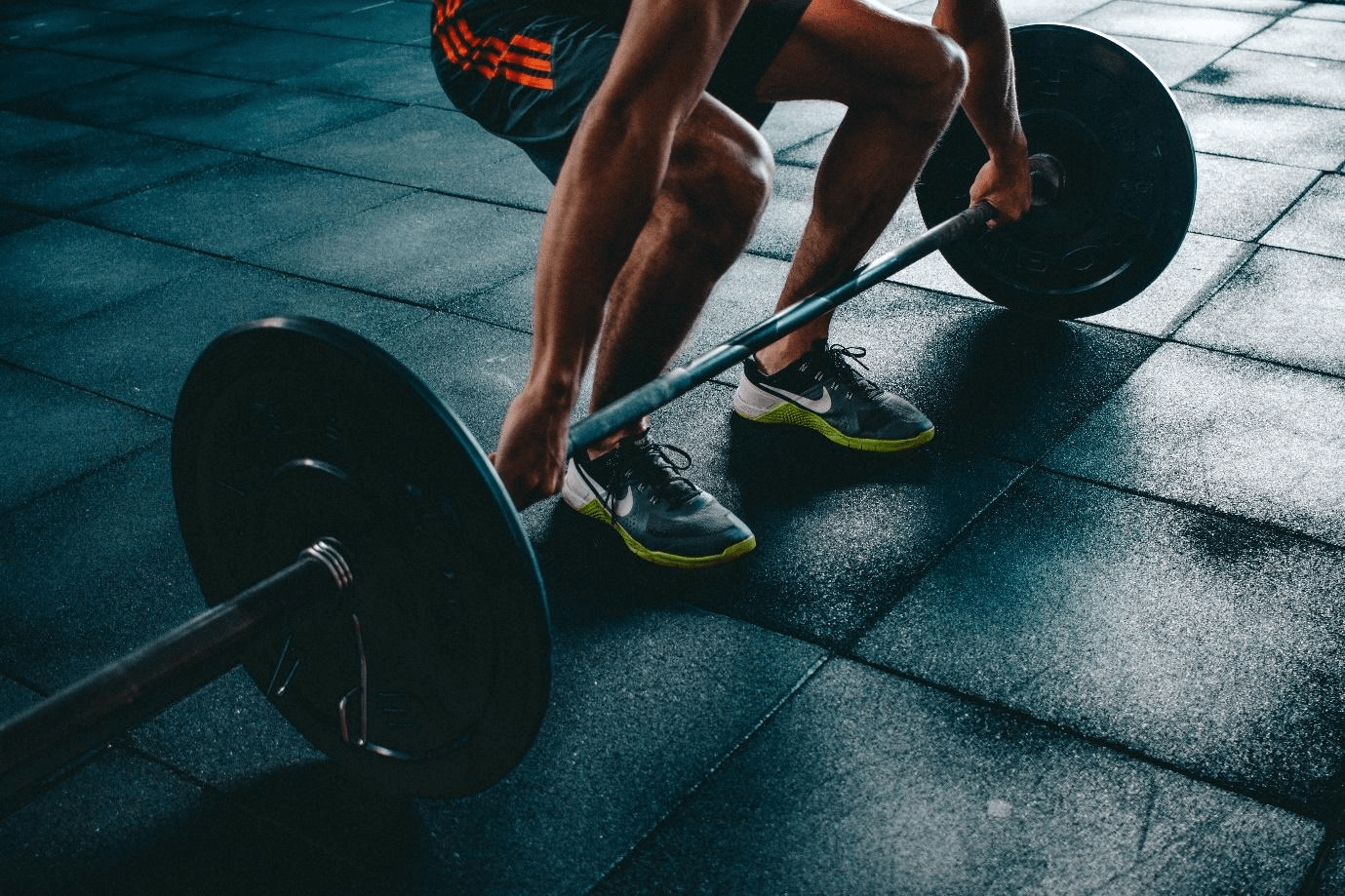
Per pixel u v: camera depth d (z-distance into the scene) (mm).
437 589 1500
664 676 2086
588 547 2439
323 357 1400
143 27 7199
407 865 1753
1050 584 2256
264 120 5391
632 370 2160
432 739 1672
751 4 2062
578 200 1558
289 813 1860
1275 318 3213
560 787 1870
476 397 3037
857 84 2189
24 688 2148
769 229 3982
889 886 1662
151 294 3738
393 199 4398
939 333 3213
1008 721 1946
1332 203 3904
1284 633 2100
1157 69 5328
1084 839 1719
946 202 3086
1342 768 1817
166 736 2031
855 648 2123
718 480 2637
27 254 4094
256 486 1641
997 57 2449
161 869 1773
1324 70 5191
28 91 6051
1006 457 2662
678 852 1738
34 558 2518
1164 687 1994
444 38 2227
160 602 2359
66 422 3045
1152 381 2934
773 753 1906
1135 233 2939
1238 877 1647
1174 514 2438
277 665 1775
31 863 1792
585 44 1952
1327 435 2678
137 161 4953
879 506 2516
